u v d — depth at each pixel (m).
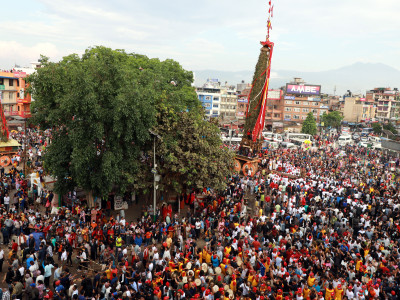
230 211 30.66
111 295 17.80
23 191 32.75
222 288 17.97
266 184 42.81
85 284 18.41
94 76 26.36
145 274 20.16
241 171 48.06
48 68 27.03
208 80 149.75
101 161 27.67
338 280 20.06
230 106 137.75
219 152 32.94
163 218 31.03
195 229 28.61
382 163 65.62
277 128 122.56
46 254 21.34
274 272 21.25
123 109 25.75
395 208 34.41
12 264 19.77
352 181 46.78
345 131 99.69
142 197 37.62
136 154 29.53
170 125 31.17
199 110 42.47
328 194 38.38
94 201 31.45
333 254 23.78
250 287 19.38
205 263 21.14
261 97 48.12
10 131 65.69
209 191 36.75
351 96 168.50
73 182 29.75
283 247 23.69
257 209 36.12
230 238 25.25
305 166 54.78
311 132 111.88
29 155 49.56
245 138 49.44
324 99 175.75
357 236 29.00
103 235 25.80
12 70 85.88
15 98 81.69
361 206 34.41
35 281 19.31
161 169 30.67
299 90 135.12
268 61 47.69
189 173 30.02
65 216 28.00
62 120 27.42
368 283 20.14
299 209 32.19
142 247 25.97
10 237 25.73
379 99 163.38
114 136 27.50
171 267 20.62
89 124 26.27
